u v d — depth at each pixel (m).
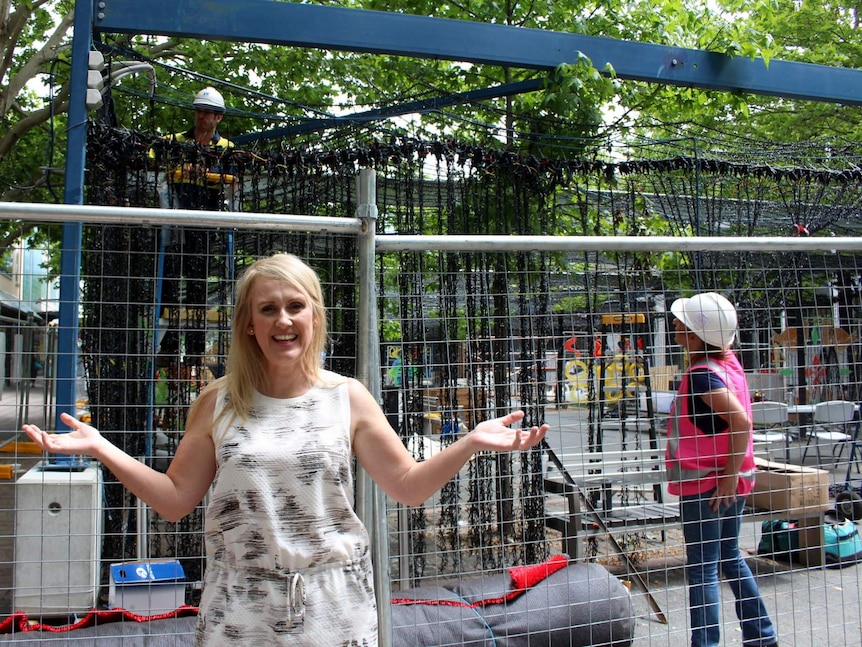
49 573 3.37
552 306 4.59
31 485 3.38
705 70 6.12
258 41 5.04
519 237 2.50
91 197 4.14
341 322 3.78
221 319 3.55
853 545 5.07
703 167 5.32
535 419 4.21
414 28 5.34
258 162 4.25
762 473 5.12
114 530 3.63
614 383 4.43
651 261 4.59
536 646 3.12
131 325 3.93
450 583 3.50
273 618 1.74
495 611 3.17
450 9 8.79
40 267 2.89
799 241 2.84
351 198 4.40
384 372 4.11
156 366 3.90
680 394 3.47
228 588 1.77
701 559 3.22
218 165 4.24
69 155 4.18
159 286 3.48
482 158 4.59
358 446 1.96
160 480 1.85
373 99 10.91
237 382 1.88
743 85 6.18
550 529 4.89
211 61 10.72
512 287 4.56
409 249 2.41
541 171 4.80
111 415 3.85
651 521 4.83
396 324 4.62
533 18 8.29
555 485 4.54
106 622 3.10
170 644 2.85
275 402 1.89
